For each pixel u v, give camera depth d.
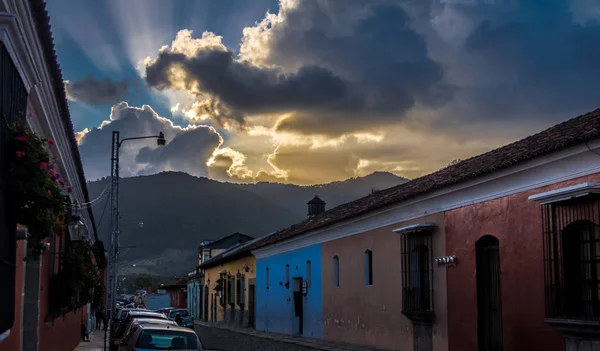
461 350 14.86
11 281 7.76
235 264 41.44
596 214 10.61
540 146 12.10
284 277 29.78
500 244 13.45
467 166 16.02
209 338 31.84
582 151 10.98
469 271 14.66
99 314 44.38
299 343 23.72
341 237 22.70
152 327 13.01
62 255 16.19
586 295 10.91
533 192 12.48
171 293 80.25
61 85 10.01
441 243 15.88
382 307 19.19
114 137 29.64
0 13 6.62
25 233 9.18
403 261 17.62
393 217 18.58
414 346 17.14
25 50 7.56
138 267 178.12
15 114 7.72
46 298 14.65
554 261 11.38
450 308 15.37
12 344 10.27
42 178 7.60
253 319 36.34
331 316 23.45
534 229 12.38
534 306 12.28
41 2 7.49
